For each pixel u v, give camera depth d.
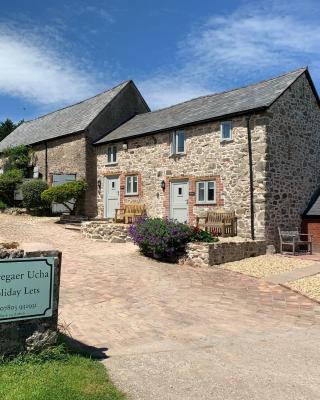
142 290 10.05
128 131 22.86
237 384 4.91
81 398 4.24
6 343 5.09
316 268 13.02
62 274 11.05
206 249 13.38
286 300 9.75
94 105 27.05
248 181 16.44
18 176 26.30
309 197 18.34
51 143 26.86
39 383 4.47
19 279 5.20
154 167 20.55
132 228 15.07
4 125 51.88
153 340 6.69
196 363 5.58
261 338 6.92
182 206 19.09
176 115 21.16
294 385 4.93
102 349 6.10
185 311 8.56
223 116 17.17
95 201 24.44
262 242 15.65
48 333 5.38
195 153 18.58
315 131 19.06
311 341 6.77
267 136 16.11
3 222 21.05
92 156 24.53
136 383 4.82
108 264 12.74
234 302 9.46
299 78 18.17
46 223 21.34
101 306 8.55
